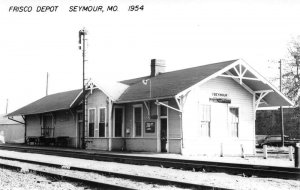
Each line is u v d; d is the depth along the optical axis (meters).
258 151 29.36
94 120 26.98
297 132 43.00
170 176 12.26
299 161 13.93
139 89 24.45
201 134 21.97
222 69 21.47
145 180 10.83
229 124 23.44
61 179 11.08
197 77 21.53
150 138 23.08
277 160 18.86
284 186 9.98
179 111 20.81
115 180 11.17
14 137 46.53
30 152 24.91
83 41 27.73
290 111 42.84
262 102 26.08
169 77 24.67
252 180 11.19
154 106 22.92
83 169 13.59
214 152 22.34
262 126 45.97
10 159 18.28
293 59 41.66
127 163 16.97
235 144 23.55
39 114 36.12
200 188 9.37
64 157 20.55
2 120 49.44
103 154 20.34
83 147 27.19
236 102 23.92
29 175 12.15
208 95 22.48
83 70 27.66
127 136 25.08
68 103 29.88
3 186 9.98
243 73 22.22
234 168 12.81
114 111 25.17
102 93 26.14
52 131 33.91
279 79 42.00
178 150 21.09
